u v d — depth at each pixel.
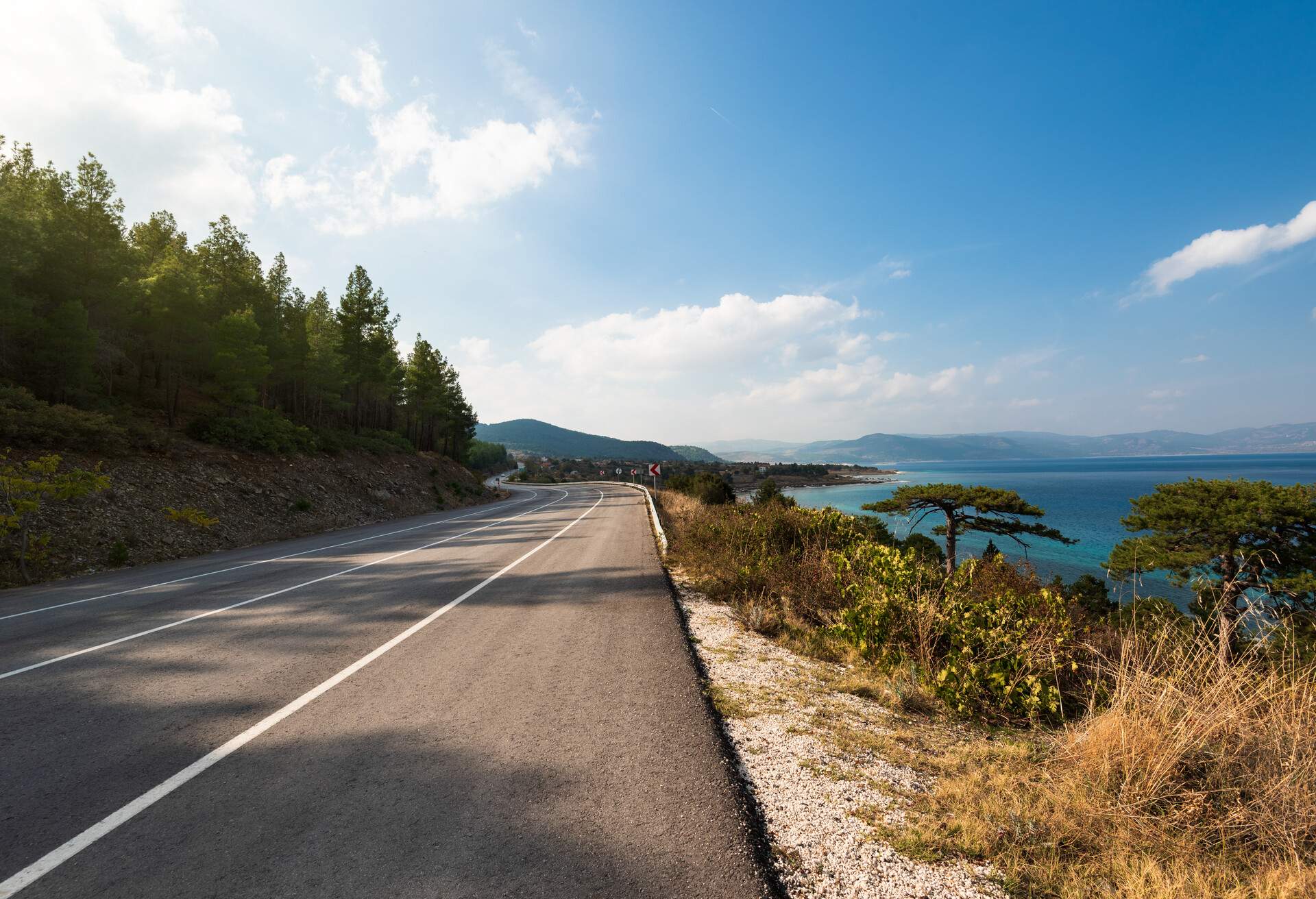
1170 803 2.79
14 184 25.03
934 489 24.67
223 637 6.23
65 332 21.47
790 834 2.58
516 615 7.00
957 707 4.48
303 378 36.88
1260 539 17.95
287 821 2.65
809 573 8.57
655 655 5.29
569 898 2.09
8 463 13.72
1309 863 2.41
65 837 2.57
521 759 3.24
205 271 32.34
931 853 2.44
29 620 7.58
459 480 47.44
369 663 5.20
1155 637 4.13
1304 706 3.05
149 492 16.88
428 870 2.26
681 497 32.59
